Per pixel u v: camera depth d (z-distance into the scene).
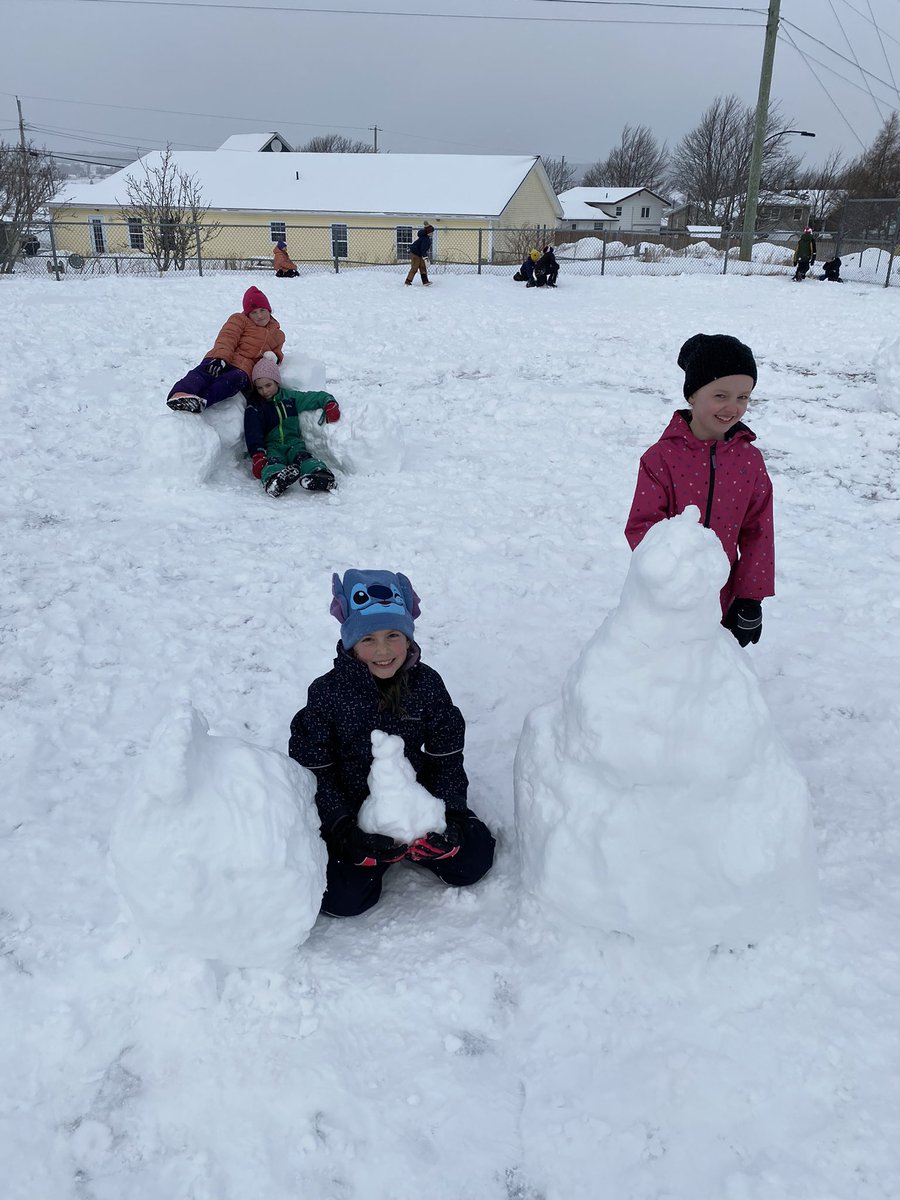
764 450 6.98
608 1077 2.00
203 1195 1.77
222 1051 2.05
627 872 2.12
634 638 2.04
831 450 6.90
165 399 8.01
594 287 19.55
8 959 2.28
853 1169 1.79
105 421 7.27
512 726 3.40
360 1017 2.14
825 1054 2.02
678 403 8.28
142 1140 1.87
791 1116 1.90
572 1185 1.79
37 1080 1.99
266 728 3.36
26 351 9.31
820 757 3.20
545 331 12.70
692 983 2.21
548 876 2.23
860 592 4.48
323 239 36.25
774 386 9.07
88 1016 2.12
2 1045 2.06
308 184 36.88
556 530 5.26
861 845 2.71
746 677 2.12
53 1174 1.81
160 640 3.96
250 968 2.20
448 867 2.53
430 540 5.10
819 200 58.75
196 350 10.30
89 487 5.74
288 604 4.34
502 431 7.38
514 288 19.30
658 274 24.45
